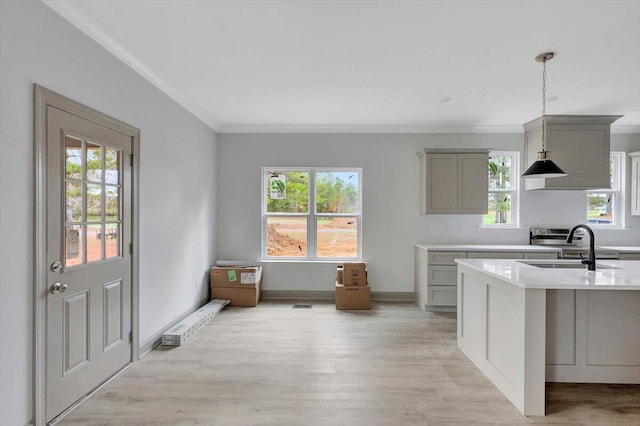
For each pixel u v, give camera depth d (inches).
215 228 197.9
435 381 102.2
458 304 128.2
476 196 182.5
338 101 152.3
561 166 174.7
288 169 203.8
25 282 72.6
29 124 72.9
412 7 81.6
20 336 71.4
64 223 82.8
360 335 140.6
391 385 99.7
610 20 86.6
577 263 121.6
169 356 118.6
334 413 85.7
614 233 194.9
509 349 92.4
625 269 105.6
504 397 93.6
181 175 150.3
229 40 98.0
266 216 204.4
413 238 198.5
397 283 198.7
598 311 99.0
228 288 183.8
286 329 147.3
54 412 80.0
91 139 91.9
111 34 94.3
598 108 161.9
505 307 94.7
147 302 121.7
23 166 71.7
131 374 105.0
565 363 99.8
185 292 155.0
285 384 99.8
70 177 85.0
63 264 82.4
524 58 108.7
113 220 102.5
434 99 149.3
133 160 112.3
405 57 108.5
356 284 180.2
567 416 84.7
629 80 127.0
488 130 194.9
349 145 199.8
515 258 173.5
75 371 87.0
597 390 96.4
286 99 150.4
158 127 129.3
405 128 195.6
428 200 184.1
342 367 111.2
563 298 99.1
